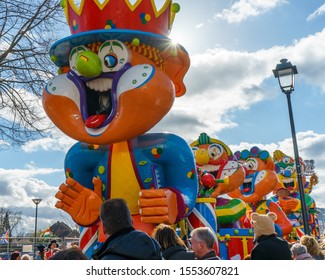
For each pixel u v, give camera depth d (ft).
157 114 19.08
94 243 21.65
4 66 31.60
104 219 10.14
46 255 33.27
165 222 18.24
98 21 19.89
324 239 21.21
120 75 19.17
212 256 12.71
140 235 9.96
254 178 44.42
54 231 104.42
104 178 20.49
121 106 18.74
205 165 33.35
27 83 32.60
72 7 20.84
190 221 23.21
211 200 24.02
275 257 14.19
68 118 19.62
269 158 45.98
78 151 21.67
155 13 20.63
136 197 19.99
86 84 20.04
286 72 30.12
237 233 30.04
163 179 20.81
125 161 19.99
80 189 19.74
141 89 18.49
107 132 18.79
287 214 56.34
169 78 19.80
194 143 34.50
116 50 19.57
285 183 67.15
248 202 43.93
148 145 20.67
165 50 20.80
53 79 20.59
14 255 26.50
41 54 32.58
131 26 19.95
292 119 29.76
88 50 19.81
